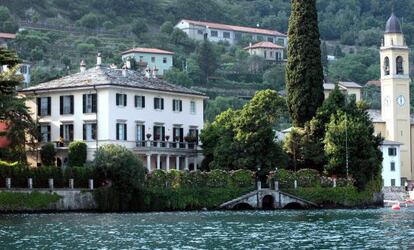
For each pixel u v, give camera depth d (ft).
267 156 451.53
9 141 412.77
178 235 273.13
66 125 467.52
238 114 474.49
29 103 480.64
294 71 505.66
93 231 285.64
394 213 408.26
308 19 507.30
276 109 502.38
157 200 404.36
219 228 301.84
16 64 351.25
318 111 490.90
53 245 241.76
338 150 473.26
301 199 451.94
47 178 381.40
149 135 474.08
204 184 423.64
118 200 393.70
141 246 240.32
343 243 248.32
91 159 456.86
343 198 467.52
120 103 461.78
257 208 436.76
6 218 343.67
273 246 241.14
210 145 474.90
